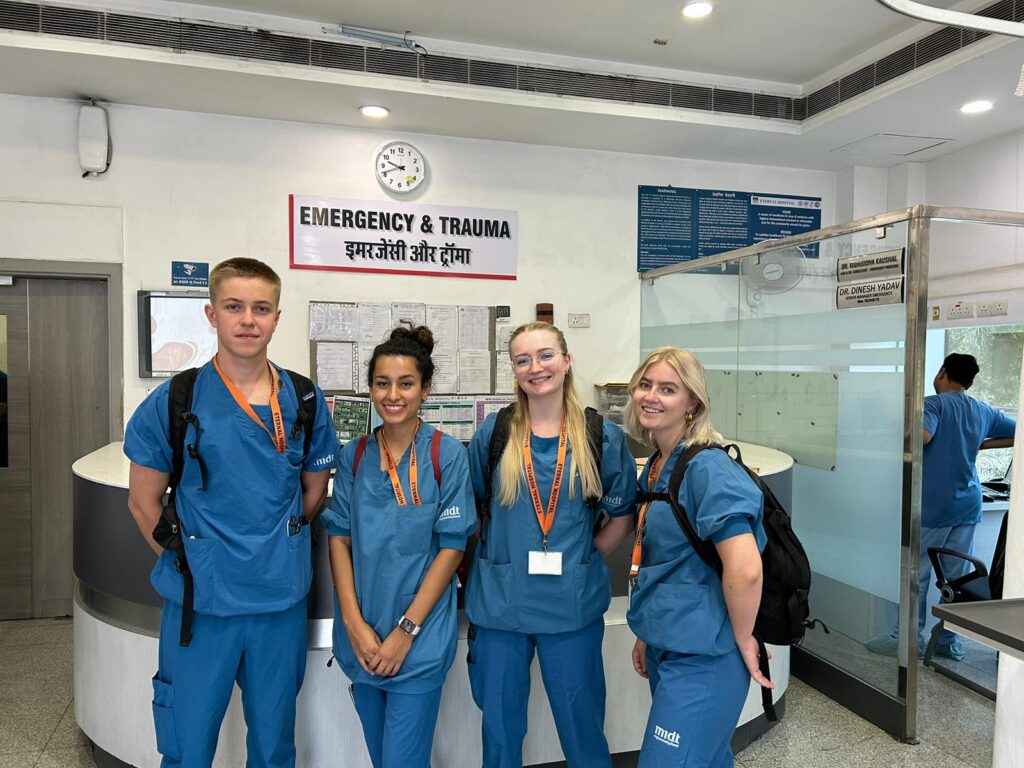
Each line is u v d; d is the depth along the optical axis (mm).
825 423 3012
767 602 1605
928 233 2488
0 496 3719
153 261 3703
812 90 3949
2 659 3229
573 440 1802
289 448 1728
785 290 3244
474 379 4207
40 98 3531
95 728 2309
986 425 3305
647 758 1554
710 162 4637
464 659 2193
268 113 3744
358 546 1753
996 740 1550
